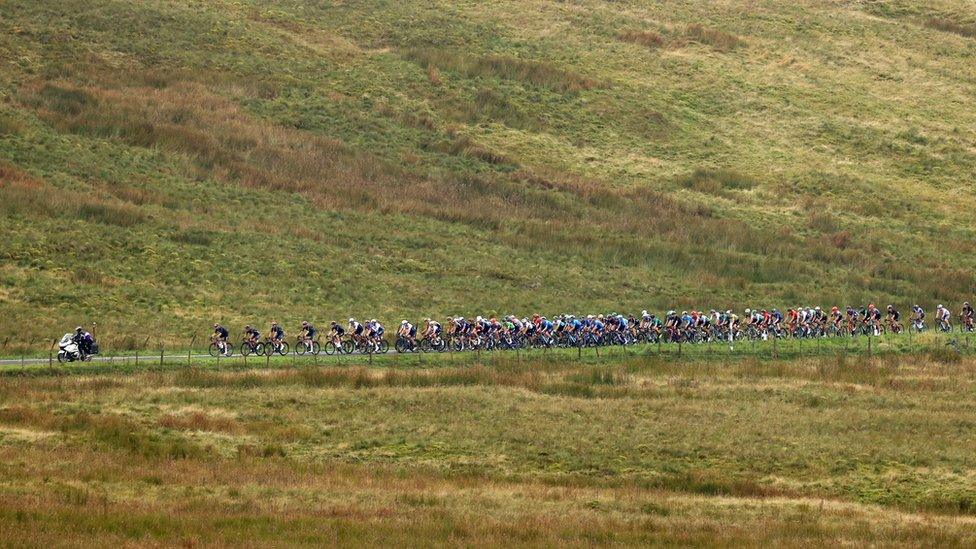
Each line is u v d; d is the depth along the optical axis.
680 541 130.12
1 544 116.44
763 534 135.62
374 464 170.75
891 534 137.12
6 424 179.00
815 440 188.62
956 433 196.12
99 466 157.50
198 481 153.62
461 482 160.25
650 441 186.38
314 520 132.38
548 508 146.12
